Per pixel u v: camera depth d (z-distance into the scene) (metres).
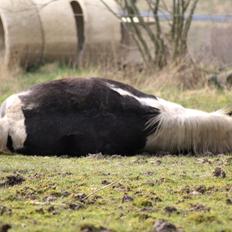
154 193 9.71
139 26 22.97
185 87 19.45
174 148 12.55
